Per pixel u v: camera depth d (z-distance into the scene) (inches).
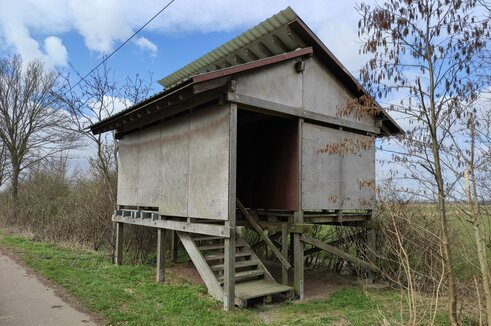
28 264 372.8
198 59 398.6
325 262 437.4
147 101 286.0
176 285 313.7
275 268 422.6
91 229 543.2
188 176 297.4
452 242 225.5
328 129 330.3
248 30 323.3
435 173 176.4
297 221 301.0
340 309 267.4
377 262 345.7
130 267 381.1
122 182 409.4
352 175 348.8
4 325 209.0
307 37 308.3
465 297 225.3
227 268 253.1
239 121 376.2
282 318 243.9
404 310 255.8
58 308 240.4
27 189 867.4
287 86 294.2
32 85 882.8
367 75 173.5
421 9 162.7
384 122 382.6
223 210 258.1
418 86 171.2
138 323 215.0
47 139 904.9
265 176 354.6
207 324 219.5
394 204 265.4
